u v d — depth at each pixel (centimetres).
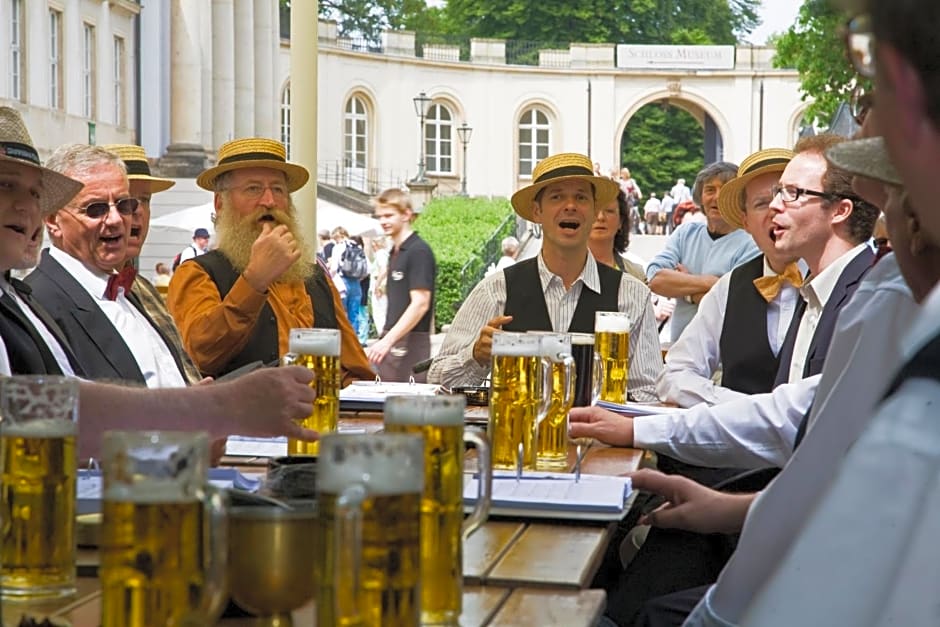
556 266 459
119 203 405
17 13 2291
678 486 228
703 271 700
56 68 2475
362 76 4722
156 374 400
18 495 146
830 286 376
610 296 460
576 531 192
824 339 370
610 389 361
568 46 5238
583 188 457
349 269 1889
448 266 2728
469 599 152
